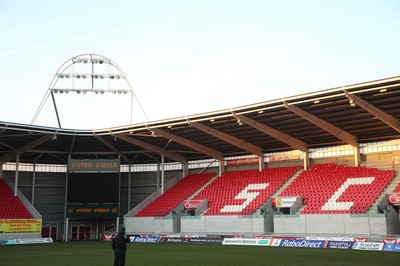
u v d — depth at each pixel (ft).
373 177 140.67
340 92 105.19
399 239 106.83
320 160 163.02
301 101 112.16
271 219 147.33
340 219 126.72
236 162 181.78
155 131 149.18
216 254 98.48
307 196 144.36
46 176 185.57
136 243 146.30
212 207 160.45
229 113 127.44
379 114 114.62
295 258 85.66
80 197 167.32
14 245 142.20
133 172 196.03
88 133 158.30
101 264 80.53
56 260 88.69
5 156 172.35
